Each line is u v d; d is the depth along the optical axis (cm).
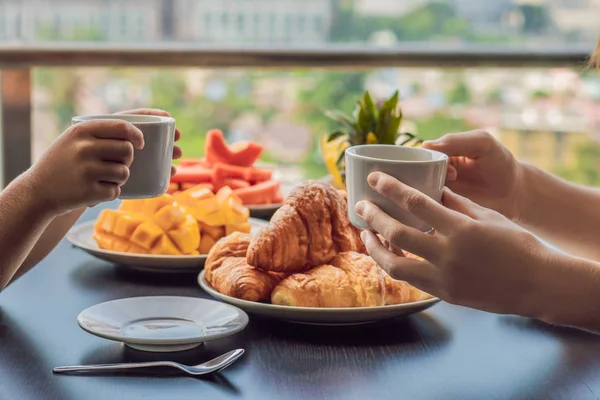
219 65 209
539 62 216
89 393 79
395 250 99
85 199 91
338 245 106
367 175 88
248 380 83
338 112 153
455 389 82
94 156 89
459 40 370
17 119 196
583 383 85
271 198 156
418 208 85
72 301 106
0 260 91
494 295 87
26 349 89
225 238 110
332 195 108
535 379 85
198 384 81
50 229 120
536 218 128
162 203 123
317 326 100
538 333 99
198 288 113
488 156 121
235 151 161
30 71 194
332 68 213
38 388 79
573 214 129
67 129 93
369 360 89
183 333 92
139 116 99
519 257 86
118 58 202
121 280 115
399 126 149
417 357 90
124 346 91
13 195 92
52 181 91
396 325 101
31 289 110
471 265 85
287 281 100
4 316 99
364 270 101
